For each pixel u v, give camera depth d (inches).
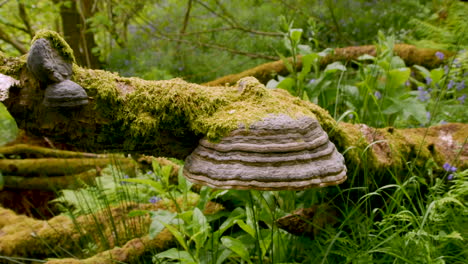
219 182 59.6
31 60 57.9
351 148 85.0
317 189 89.1
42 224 106.0
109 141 69.9
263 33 266.5
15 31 273.0
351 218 87.9
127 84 68.0
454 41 192.9
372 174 89.4
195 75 244.7
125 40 296.4
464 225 81.4
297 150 61.3
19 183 142.6
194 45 273.3
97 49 235.9
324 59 188.4
